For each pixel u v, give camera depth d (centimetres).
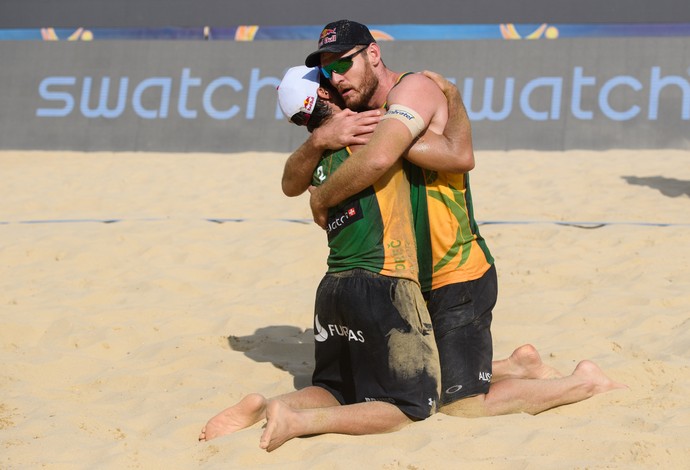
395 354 993
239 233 2205
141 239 2138
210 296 1692
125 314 1559
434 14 3891
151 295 1695
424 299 1078
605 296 1552
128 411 1128
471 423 993
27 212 2677
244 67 3891
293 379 1229
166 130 3878
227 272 1873
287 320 1531
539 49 3706
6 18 4209
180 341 1392
